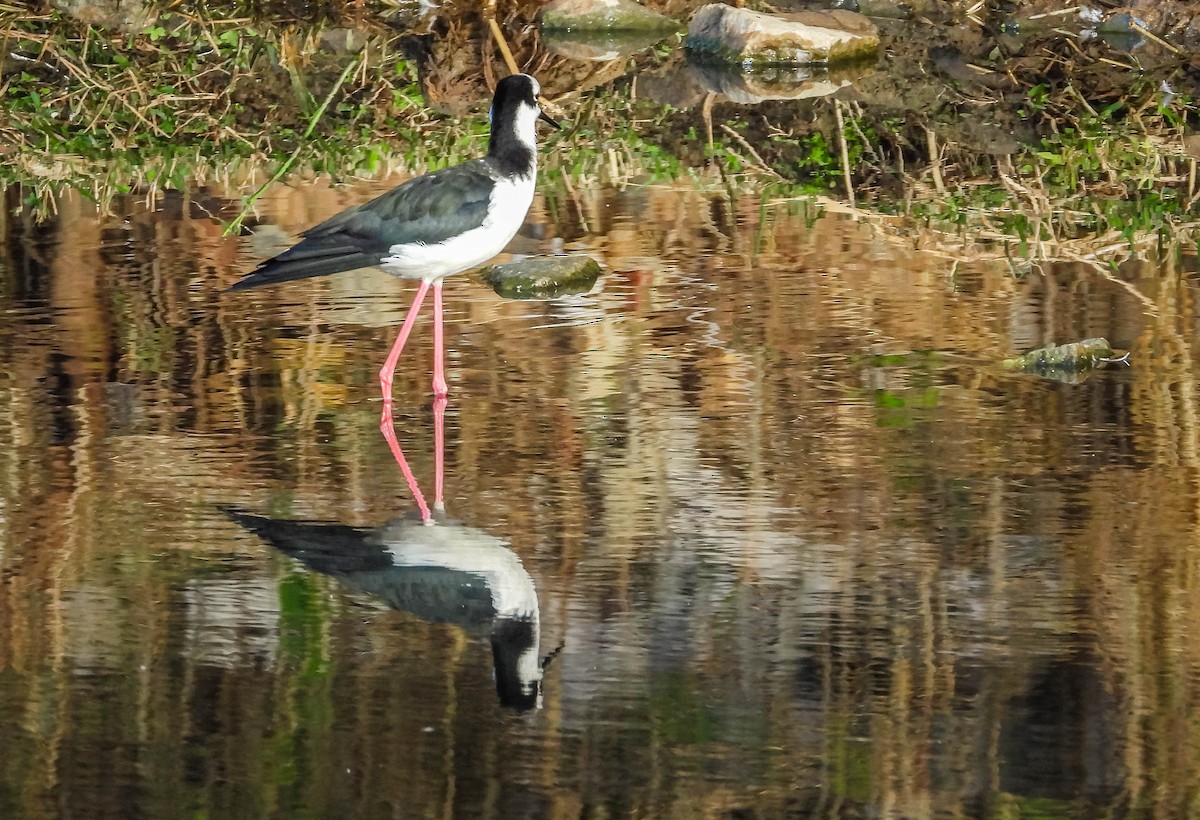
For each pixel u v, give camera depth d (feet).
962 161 63.41
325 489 33.30
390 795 22.70
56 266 49.21
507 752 23.76
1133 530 31.07
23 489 33.12
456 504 32.53
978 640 26.91
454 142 65.62
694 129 67.56
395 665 26.16
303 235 39.47
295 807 22.44
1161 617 27.61
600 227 54.29
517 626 27.37
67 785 22.91
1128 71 75.72
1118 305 45.73
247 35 80.23
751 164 62.75
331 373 40.55
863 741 24.04
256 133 67.26
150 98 71.36
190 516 31.86
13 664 26.13
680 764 23.47
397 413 37.76
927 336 43.19
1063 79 74.69
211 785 22.94
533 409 37.99
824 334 43.39
